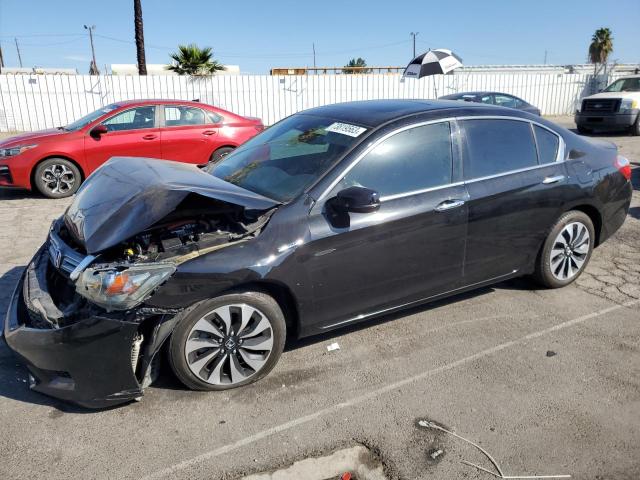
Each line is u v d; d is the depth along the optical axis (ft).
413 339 12.73
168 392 10.59
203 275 9.73
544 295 15.08
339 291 11.30
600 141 16.70
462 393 10.67
